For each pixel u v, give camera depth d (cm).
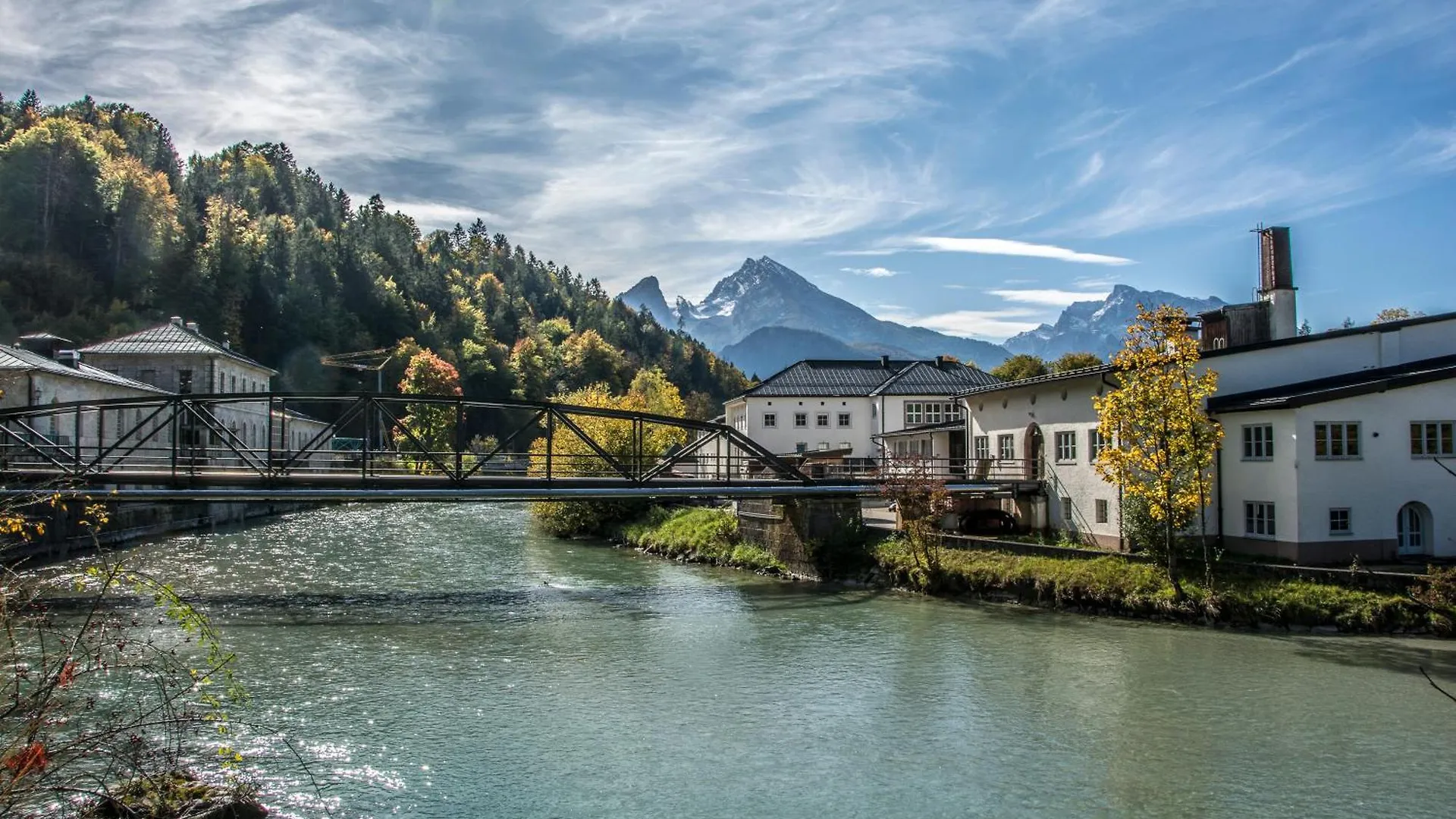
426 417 10475
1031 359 9794
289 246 13800
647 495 3594
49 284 9794
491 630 2780
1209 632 2620
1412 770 1620
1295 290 3875
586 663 2388
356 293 14862
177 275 11031
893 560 3541
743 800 1517
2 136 12625
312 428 9481
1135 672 2238
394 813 1448
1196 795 1527
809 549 3812
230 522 6556
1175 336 2845
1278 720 1881
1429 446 3002
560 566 4222
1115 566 3003
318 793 1514
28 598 1005
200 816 1243
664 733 1839
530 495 3488
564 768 1648
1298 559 2864
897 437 5841
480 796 1521
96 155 11594
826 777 1612
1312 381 3284
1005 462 4222
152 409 6122
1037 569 3133
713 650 2523
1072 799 1520
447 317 17675
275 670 2278
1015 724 1880
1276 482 2953
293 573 3903
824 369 7300
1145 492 2881
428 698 2061
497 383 15225
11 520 1129
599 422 6438
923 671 2278
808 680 2216
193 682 1261
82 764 1491
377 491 3400
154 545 4825
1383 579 2588
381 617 2967
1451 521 2995
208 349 6662
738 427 7506
